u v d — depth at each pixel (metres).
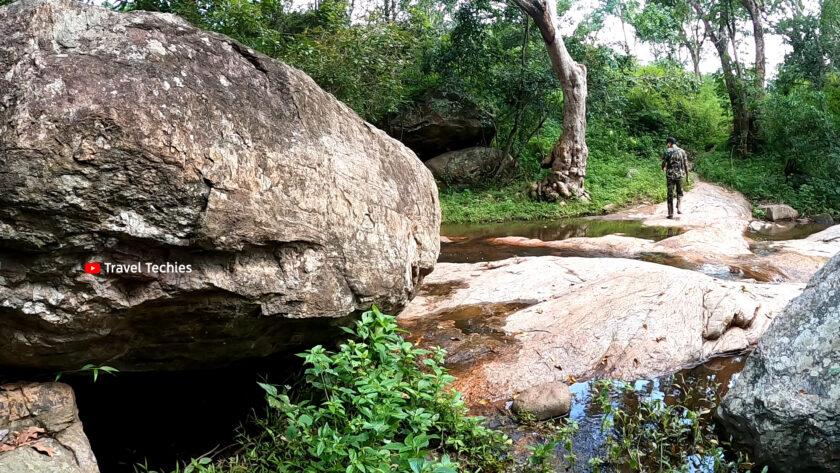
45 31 2.12
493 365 4.18
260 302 2.65
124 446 3.10
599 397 3.66
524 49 16.80
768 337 3.33
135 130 2.13
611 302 4.97
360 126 3.38
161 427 3.28
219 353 2.89
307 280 2.80
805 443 2.89
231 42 2.66
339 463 2.48
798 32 19.92
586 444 3.30
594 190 15.78
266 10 10.73
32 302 2.16
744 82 18.12
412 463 2.24
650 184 16.05
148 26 2.37
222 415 3.40
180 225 2.28
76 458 2.27
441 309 5.65
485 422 3.36
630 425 3.30
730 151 18.62
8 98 2.00
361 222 3.11
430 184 4.04
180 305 2.48
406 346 3.15
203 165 2.32
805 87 18.88
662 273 5.39
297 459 2.71
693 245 8.98
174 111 2.26
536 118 17.52
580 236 10.90
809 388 2.96
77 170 2.04
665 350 4.41
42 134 1.98
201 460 2.70
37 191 1.99
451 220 13.76
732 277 7.22
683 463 3.08
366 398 2.68
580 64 15.54
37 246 2.07
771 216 13.62
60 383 2.51
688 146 19.98
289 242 2.69
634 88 21.02
